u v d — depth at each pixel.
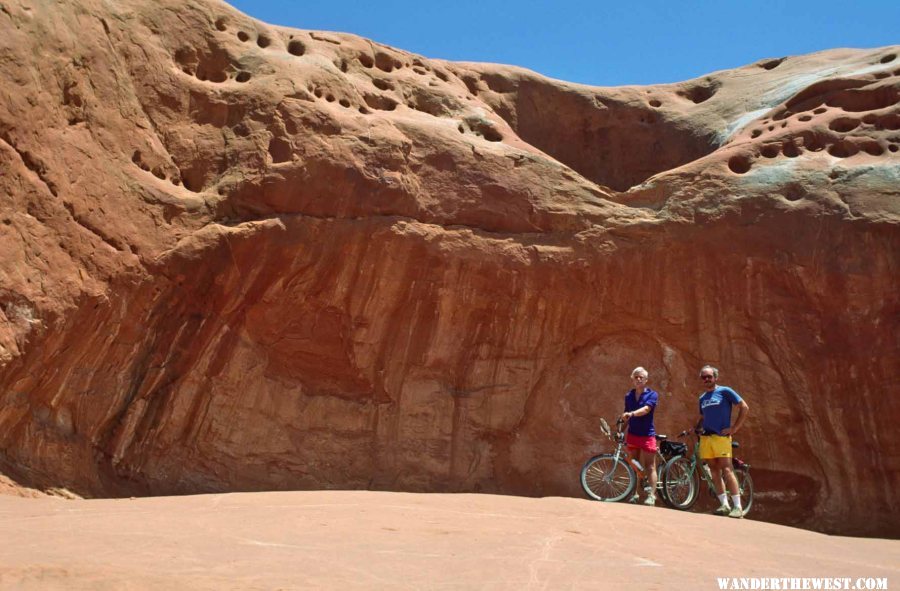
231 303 11.23
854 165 12.76
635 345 12.84
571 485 12.45
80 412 10.06
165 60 11.83
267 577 4.36
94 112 10.63
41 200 9.70
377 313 12.04
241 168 11.52
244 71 12.42
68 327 9.72
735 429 9.45
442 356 12.41
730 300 12.47
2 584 3.84
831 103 14.09
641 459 9.77
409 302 12.16
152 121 11.44
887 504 11.65
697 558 5.70
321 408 12.01
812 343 12.15
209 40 12.45
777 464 12.24
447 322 12.34
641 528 6.79
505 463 12.42
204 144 11.70
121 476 10.41
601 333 12.83
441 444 12.26
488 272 12.33
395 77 14.38
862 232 12.14
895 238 12.04
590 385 12.75
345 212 11.79
